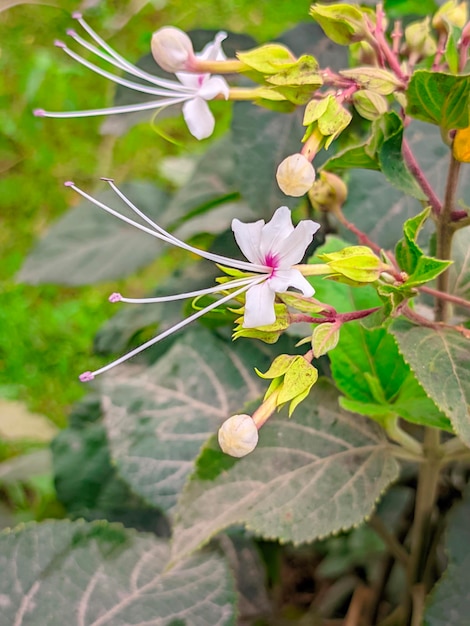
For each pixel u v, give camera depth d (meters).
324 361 0.29
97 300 0.59
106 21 0.50
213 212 0.34
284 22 0.53
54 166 0.65
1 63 0.65
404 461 0.32
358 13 0.20
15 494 0.45
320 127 0.18
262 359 0.31
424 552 0.26
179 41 0.20
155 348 0.35
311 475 0.22
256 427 0.17
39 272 0.37
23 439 0.47
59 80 0.65
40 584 0.22
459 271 0.23
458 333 0.19
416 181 0.21
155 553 0.23
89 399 0.36
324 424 0.23
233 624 0.22
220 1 0.55
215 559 0.23
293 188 0.17
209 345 0.31
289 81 0.19
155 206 0.39
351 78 0.19
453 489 0.30
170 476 0.28
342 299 0.23
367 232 0.28
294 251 0.17
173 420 0.29
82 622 0.21
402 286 0.18
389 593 0.33
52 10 0.59
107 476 0.34
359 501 0.21
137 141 0.61
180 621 0.22
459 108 0.18
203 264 0.35
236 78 0.31
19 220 0.64
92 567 0.23
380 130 0.19
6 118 0.66
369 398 0.23
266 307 0.17
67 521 0.23
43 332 0.57
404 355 0.19
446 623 0.22
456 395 0.18
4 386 0.53
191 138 0.59
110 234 0.38
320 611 0.35
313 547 0.35
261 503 0.21
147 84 0.33
